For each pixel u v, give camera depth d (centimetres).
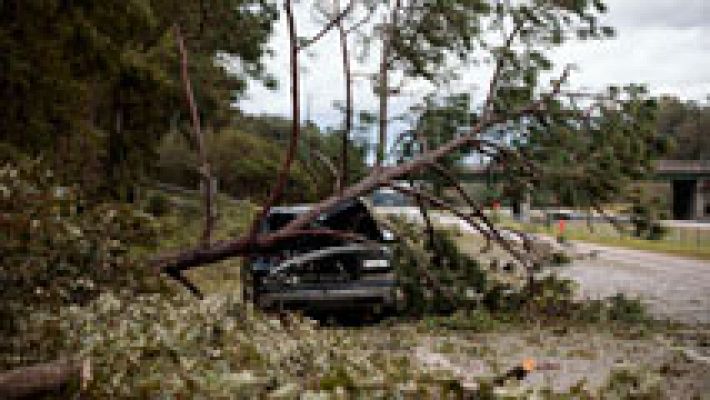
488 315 1130
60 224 723
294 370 575
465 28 1167
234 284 1434
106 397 432
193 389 462
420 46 1177
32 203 736
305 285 1117
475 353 920
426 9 1149
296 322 809
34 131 1925
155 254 977
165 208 2725
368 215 1230
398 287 1180
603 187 1223
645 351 950
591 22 1188
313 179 1327
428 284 1193
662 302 1553
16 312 580
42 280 685
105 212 849
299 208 1280
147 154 3023
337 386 487
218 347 611
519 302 1238
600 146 1203
